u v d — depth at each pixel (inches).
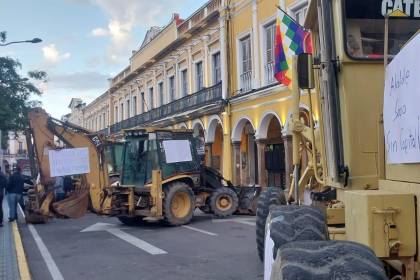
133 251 421.4
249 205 663.8
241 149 969.5
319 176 208.2
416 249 121.7
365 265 94.0
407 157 113.4
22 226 610.5
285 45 629.0
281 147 882.1
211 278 316.2
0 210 599.2
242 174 961.5
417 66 107.3
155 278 321.7
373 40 153.6
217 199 640.4
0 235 517.0
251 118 897.5
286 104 773.9
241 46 942.4
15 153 3142.2
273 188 296.5
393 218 123.1
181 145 612.7
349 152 150.4
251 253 395.9
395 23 154.5
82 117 2915.8
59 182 583.8
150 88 1587.1
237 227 556.1
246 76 917.2
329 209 175.8
